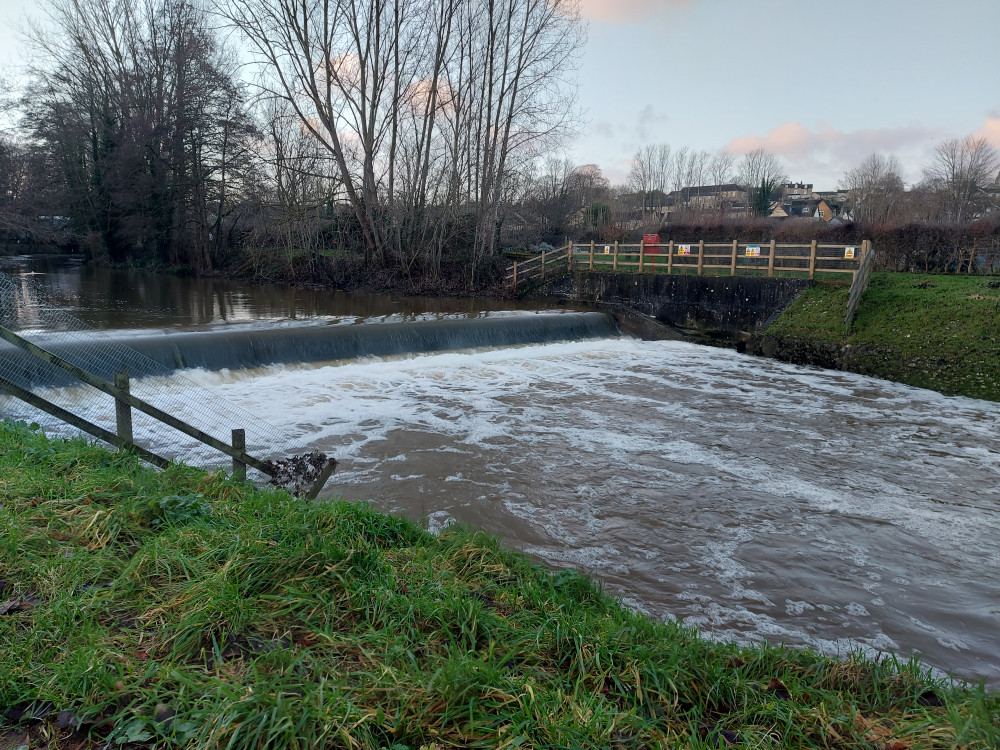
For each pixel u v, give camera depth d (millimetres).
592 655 3652
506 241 40938
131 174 40500
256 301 27344
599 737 2885
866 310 18922
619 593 6664
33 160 42781
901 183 82375
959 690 4078
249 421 11477
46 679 2883
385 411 12680
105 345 12766
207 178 40625
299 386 14125
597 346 21172
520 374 16641
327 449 10359
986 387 14898
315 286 34656
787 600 6684
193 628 3357
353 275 34781
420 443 10922
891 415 13508
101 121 44250
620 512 8602
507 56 32062
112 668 2984
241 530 4496
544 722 2906
